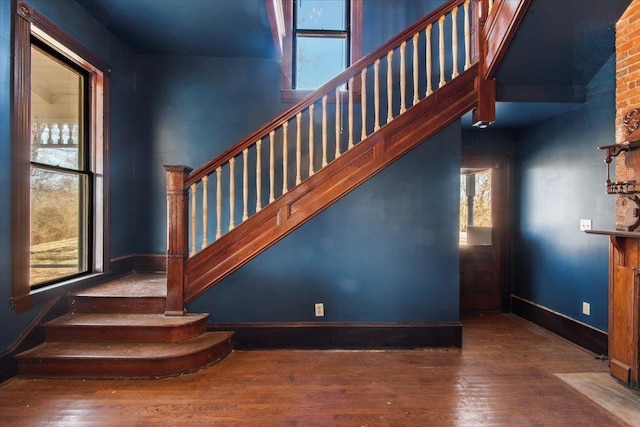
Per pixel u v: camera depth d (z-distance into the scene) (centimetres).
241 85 387
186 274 296
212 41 353
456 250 303
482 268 430
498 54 275
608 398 223
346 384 241
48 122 286
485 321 390
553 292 354
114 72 351
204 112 388
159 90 387
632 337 236
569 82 307
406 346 301
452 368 266
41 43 276
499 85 305
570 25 251
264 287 300
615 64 278
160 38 350
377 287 302
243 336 298
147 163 388
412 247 302
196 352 259
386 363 274
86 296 295
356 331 300
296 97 384
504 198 427
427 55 301
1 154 233
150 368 249
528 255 397
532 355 292
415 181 302
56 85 296
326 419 201
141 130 388
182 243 294
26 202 251
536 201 384
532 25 250
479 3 299
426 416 204
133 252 388
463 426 195
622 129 247
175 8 298
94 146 334
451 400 221
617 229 251
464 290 429
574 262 326
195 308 299
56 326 268
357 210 301
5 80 235
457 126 303
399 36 298
